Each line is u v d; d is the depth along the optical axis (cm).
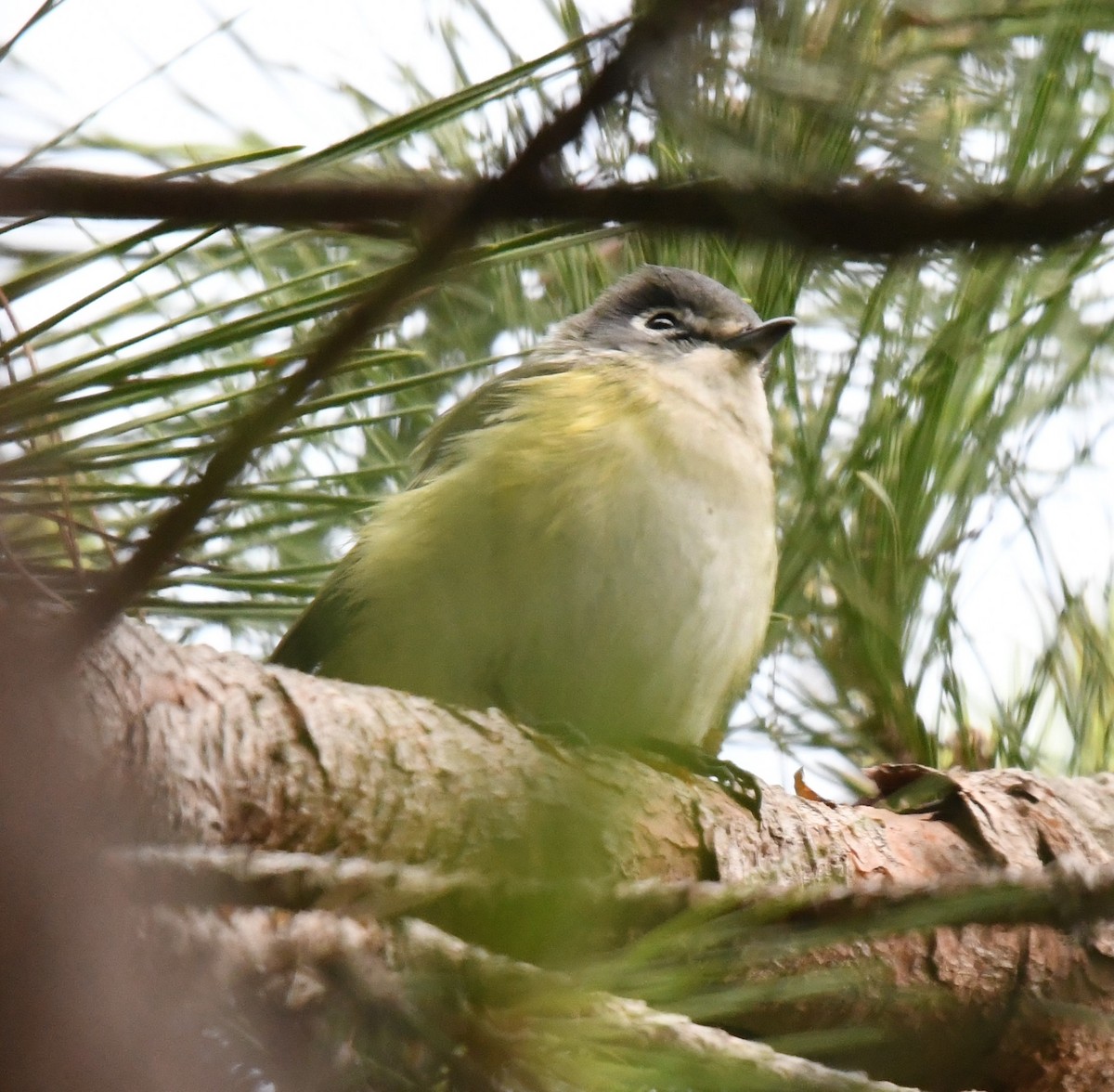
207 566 666
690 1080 464
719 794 693
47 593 511
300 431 613
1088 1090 706
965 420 772
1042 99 546
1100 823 749
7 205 402
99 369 539
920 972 670
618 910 525
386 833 575
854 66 430
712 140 388
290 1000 489
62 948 413
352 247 697
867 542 807
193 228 541
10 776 418
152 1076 420
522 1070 466
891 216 392
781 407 891
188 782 538
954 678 807
